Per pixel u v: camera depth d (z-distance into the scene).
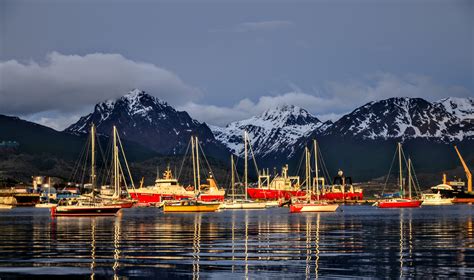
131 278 63.97
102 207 183.38
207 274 65.94
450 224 141.50
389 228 127.00
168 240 99.06
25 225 141.12
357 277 64.06
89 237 105.19
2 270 68.50
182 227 130.38
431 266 70.31
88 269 69.06
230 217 179.25
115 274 66.12
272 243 94.19
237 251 83.81
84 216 181.38
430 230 120.62
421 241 96.56
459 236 105.44
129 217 179.25
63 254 80.81
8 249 86.75
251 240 98.94
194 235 108.69
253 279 63.12
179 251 83.88
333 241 97.25
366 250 84.62
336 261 74.19
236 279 63.22
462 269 68.31
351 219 166.25
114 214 184.88
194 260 75.19
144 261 74.44
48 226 135.75
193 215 195.25
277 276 64.69
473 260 74.56
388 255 79.25
